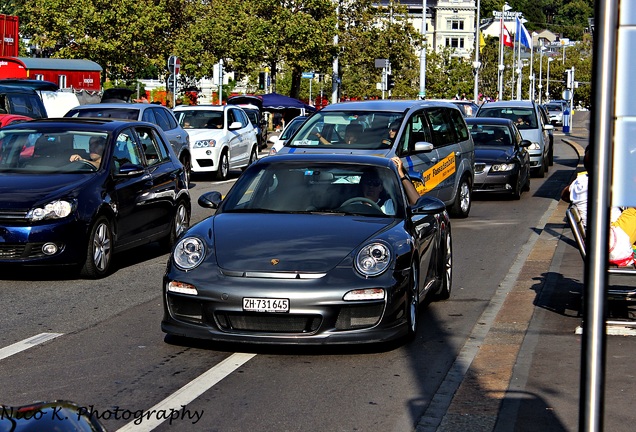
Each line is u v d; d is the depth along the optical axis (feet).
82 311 29.76
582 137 188.34
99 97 126.31
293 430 18.28
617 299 26.84
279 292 22.95
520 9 558.56
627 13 11.49
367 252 24.18
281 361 23.59
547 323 27.68
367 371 22.74
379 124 47.21
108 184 36.45
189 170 73.82
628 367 22.49
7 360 23.58
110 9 151.84
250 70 173.27
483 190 66.69
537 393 20.49
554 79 385.09
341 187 28.32
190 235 25.29
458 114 57.47
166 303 24.16
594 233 11.07
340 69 193.57
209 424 18.60
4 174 36.14
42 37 156.04
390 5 199.41
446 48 278.87
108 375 22.17
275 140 67.15
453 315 29.53
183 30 178.70
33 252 33.47
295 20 168.45
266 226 25.84
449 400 20.31
